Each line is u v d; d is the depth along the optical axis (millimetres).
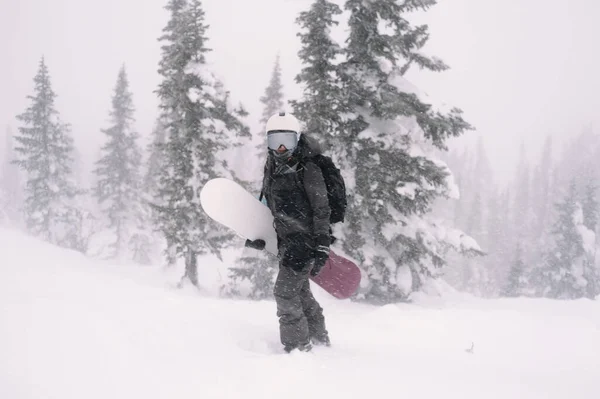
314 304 3584
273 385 2158
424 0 13180
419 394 2309
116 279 7121
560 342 5312
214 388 2027
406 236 13727
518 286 39562
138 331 2715
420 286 14500
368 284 13570
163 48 22438
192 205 16594
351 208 13500
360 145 13656
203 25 16812
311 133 13695
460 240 14266
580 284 37844
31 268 6102
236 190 3619
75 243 36062
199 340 2912
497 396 2451
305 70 13930
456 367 3297
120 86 37312
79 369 1974
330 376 2402
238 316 4363
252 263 18609
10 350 2020
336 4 13711
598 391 3047
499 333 5434
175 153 16750
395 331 4887
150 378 2023
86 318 2656
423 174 13258
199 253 17234
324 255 3104
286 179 3205
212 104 16125
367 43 13695
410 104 13211
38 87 35469
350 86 13844
